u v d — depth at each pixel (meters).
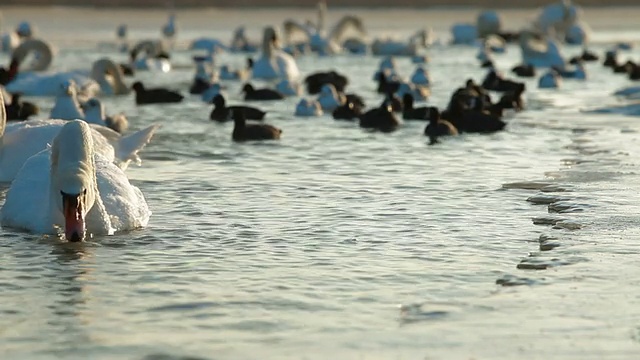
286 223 17.00
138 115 33.88
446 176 21.34
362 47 71.12
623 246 14.98
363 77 52.53
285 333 11.68
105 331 11.77
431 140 27.16
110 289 13.30
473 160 23.47
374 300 12.81
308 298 12.91
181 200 18.89
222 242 15.70
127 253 15.00
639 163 22.45
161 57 61.53
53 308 12.56
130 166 22.73
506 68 58.72
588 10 131.12
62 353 11.10
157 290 13.26
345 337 11.53
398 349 11.15
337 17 114.44
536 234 16.06
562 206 17.84
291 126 30.64
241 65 61.06
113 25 96.12
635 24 106.88
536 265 14.15
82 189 15.09
